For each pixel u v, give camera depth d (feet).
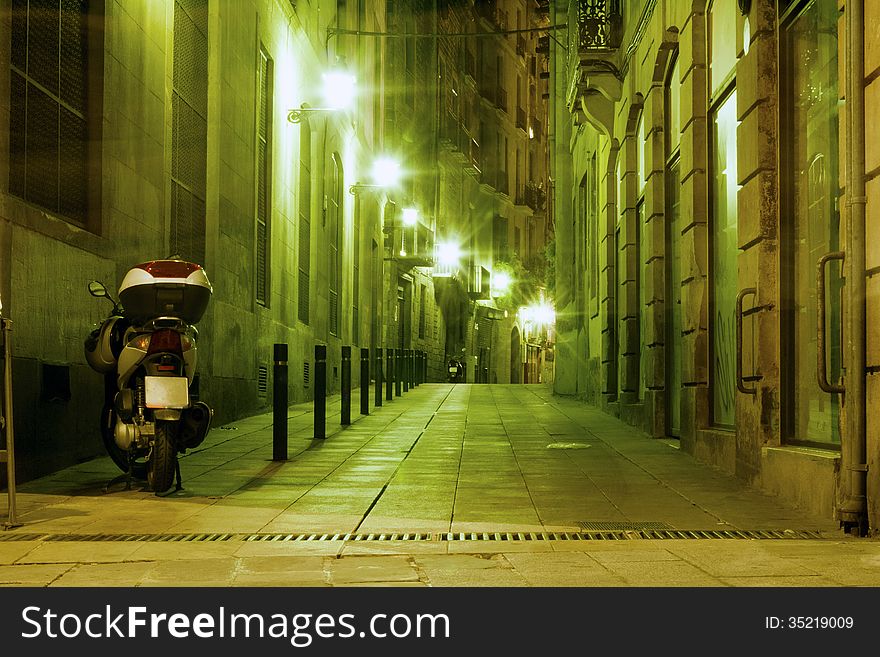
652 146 43.73
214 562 17.33
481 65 172.14
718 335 33.88
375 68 105.50
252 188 53.52
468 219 164.04
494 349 179.52
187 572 16.48
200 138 45.52
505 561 17.40
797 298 26.12
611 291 59.26
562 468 31.94
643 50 46.32
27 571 16.57
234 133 50.01
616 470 31.53
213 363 45.65
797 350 26.04
